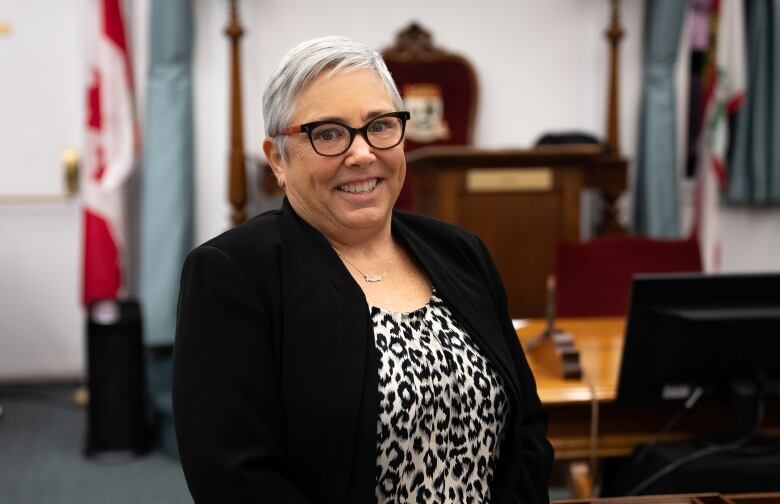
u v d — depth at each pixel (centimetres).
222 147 484
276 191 444
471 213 382
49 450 385
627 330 194
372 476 124
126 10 464
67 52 473
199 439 122
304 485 126
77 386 486
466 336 141
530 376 156
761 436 208
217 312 127
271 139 138
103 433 373
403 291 143
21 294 482
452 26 507
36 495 332
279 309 129
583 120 520
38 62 471
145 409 400
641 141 504
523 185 382
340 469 124
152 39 452
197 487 123
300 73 130
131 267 488
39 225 480
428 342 135
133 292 490
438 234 157
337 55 131
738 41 486
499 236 384
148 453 381
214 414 123
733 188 516
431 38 501
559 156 378
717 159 491
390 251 147
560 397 204
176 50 454
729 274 195
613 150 481
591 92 517
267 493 120
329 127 131
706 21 518
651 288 192
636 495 200
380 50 498
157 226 454
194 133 479
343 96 130
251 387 125
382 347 131
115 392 371
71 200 481
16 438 401
